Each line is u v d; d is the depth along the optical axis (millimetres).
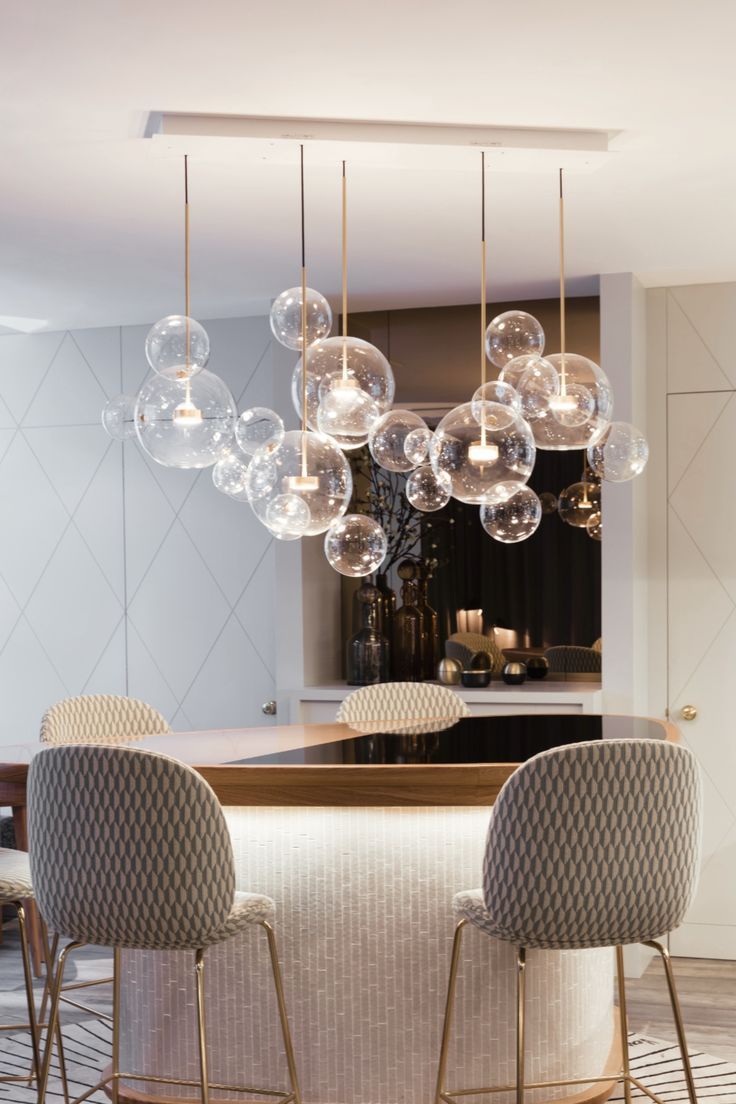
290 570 5719
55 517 6438
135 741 3768
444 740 3617
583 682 5688
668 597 5500
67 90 3186
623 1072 3535
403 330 5934
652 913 2756
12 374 6516
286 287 5449
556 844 2684
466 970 3363
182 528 6227
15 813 4625
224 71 3084
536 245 4770
